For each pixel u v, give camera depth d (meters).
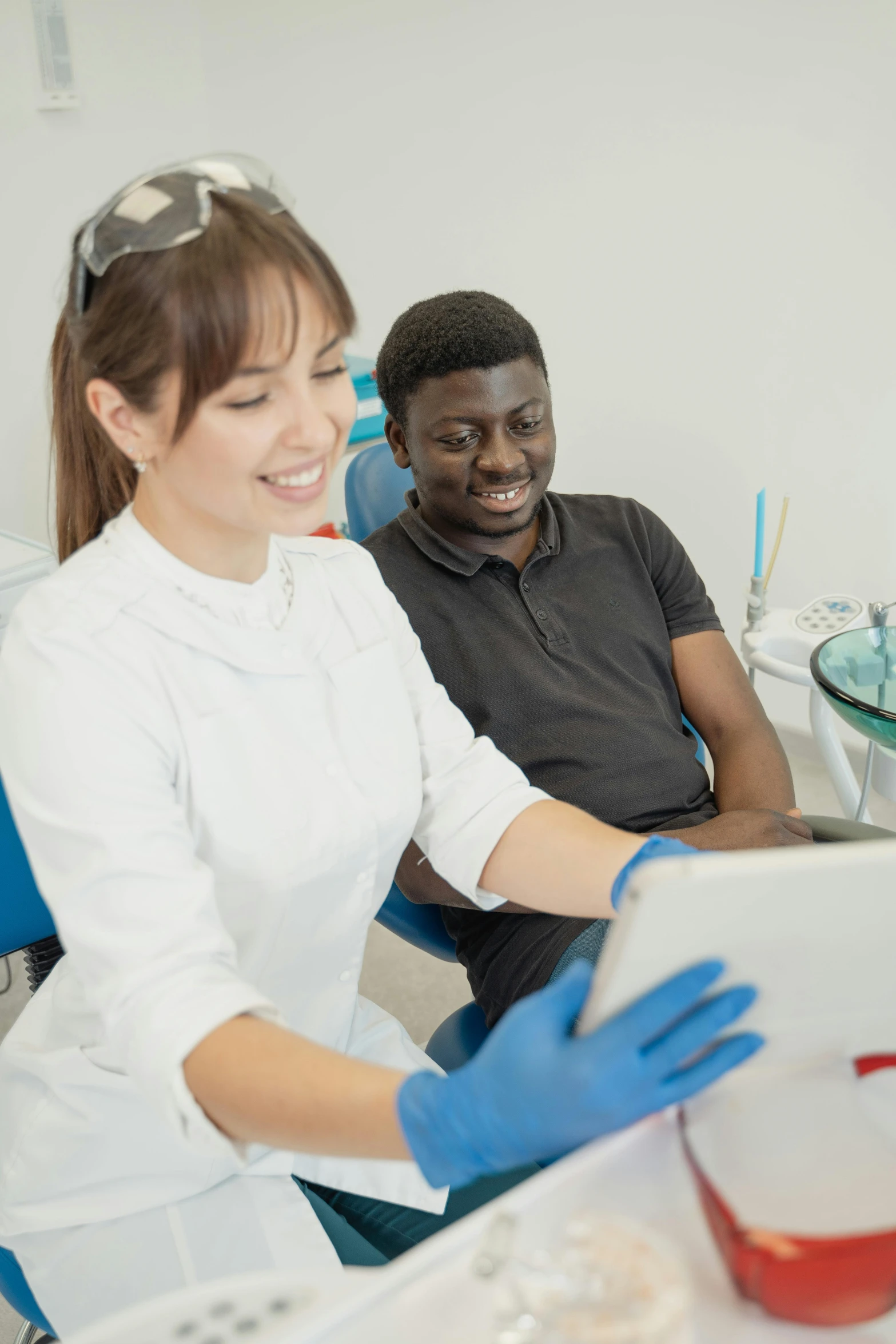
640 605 1.46
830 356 2.18
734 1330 0.52
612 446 2.58
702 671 1.49
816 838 1.32
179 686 0.83
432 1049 1.27
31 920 1.17
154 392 0.71
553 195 2.44
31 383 2.98
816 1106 0.58
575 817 0.95
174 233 0.67
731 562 2.50
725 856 0.49
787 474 2.34
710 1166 0.55
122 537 0.85
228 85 2.99
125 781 0.77
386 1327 0.52
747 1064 0.60
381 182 2.76
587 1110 0.52
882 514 2.24
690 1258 0.54
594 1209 0.56
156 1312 0.56
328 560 1.01
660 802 1.33
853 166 2.02
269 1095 0.64
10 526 3.06
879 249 2.04
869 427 2.19
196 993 0.69
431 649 1.35
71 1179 0.89
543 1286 0.52
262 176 0.73
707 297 2.30
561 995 0.56
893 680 1.42
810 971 0.55
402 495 1.68
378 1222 0.95
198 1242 0.86
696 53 2.12
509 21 2.35
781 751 1.46
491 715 1.33
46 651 0.78
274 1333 0.52
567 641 1.39
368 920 0.97
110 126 2.93
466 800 0.99
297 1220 0.88
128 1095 0.87
